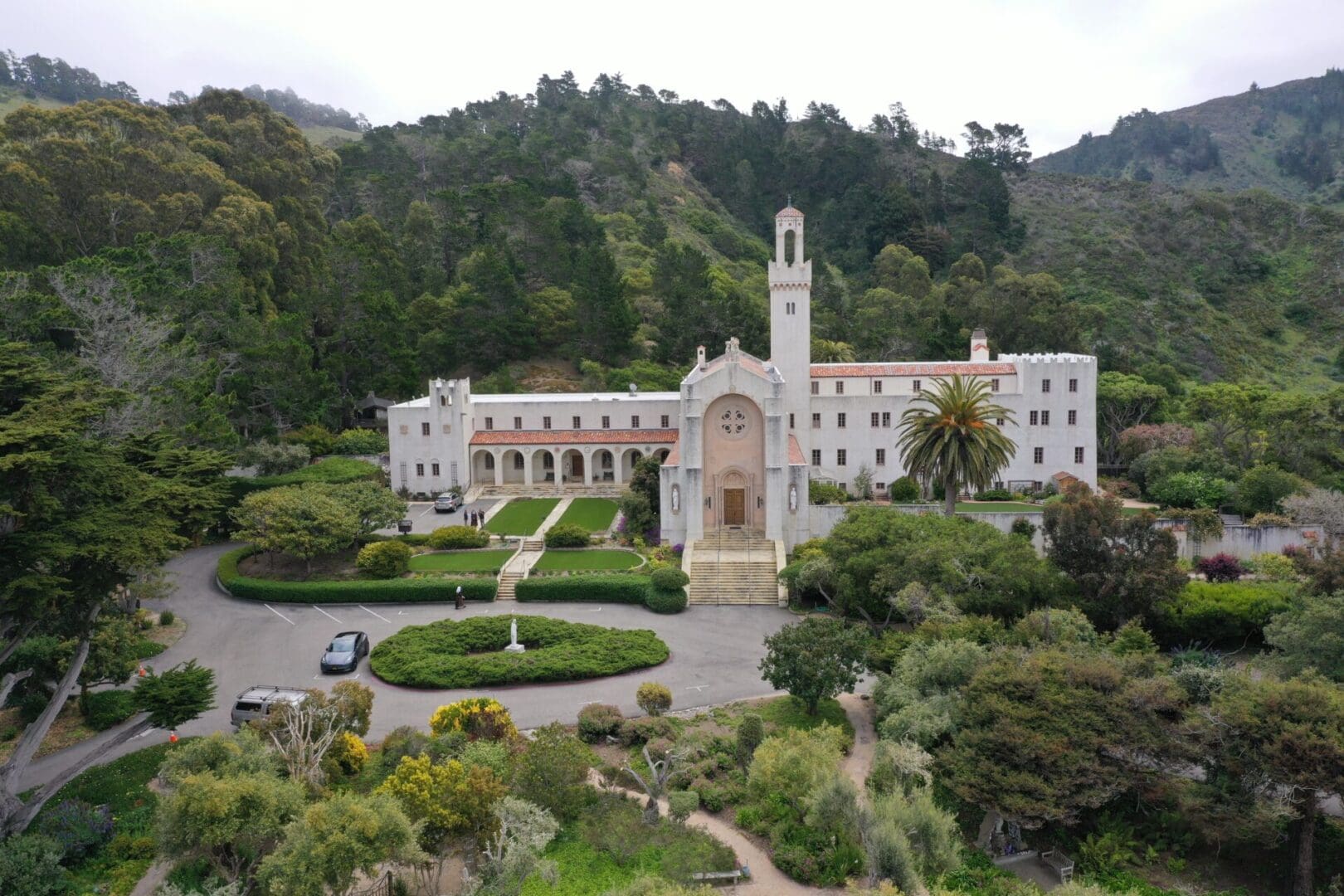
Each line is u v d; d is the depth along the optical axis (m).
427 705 48.38
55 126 115.44
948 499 69.06
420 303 126.69
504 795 33.31
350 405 115.06
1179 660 50.84
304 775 35.38
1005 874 34.22
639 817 35.81
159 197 108.44
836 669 45.53
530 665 51.53
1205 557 69.88
